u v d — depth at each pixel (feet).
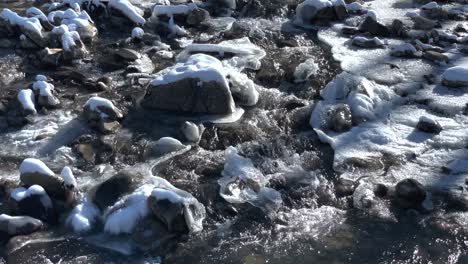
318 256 24.56
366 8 36.29
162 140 28.02
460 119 28.84
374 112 29.30
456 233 25.05
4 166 27.45
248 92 29.91
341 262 24.38
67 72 31.89
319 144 28.25
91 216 25.59
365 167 27.09
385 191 26.30
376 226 25.36
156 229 25.05
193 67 29.81
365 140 28.17
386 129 28.55
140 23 34.96
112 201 25.94
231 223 25.49
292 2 36.68
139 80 31.14
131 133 28.66
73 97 30.37
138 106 29.84
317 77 31.22
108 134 28.58
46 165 27.09
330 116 28.89
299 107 29.76
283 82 31.22
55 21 34.76
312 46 33.42
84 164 27.48
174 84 29.43
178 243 24.85
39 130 28.86
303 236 25.12
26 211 25.58
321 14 34.88
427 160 27.30
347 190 26.43
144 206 25.30
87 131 28.78
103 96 30.42
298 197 26.27
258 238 25.09
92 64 32.50
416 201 25.88
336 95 30.04
